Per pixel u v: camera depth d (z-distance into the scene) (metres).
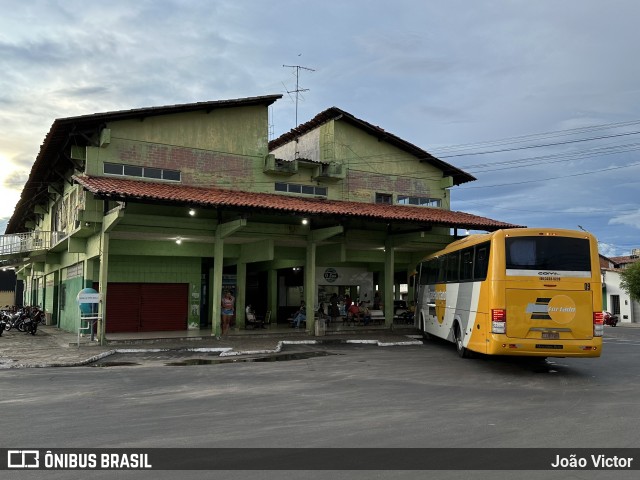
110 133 21.56
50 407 8.96
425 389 10.88
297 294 30.98
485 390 10.83
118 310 22.94
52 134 21.36
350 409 8.82
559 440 6.94
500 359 15.99
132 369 13.80
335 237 24.70
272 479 5.45
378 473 5.63
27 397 9.89
